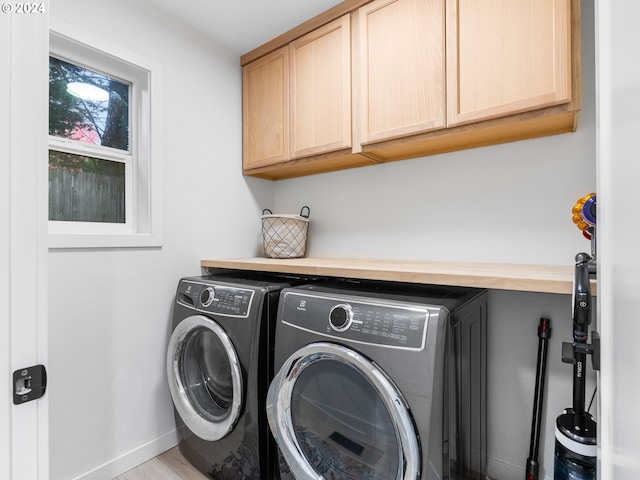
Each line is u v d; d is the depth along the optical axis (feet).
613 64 1.46
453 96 4.38
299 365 3.82
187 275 5.97
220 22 5.91
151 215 5.45
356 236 6.55
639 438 1.05
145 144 5.50
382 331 3.24
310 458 3.91
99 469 4.87
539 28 3.83
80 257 4.71
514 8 3.97
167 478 4.99
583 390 3.82
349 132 5.38
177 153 5.82
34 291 1.94
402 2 4.82
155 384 5.54
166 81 5.65
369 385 3.41
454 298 3.66
